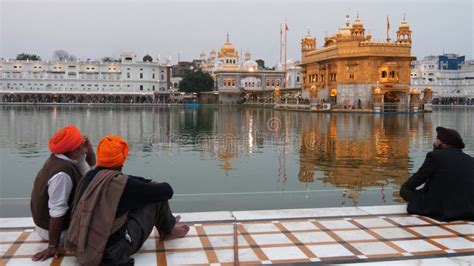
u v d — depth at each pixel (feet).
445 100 356.59
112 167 16.16
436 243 17.83
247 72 329.11
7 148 62.59
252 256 16.38
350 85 193.67
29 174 41.88
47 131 90.43
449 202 20.84
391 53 188.85
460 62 420.36
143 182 16.06
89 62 327.06
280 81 337.52
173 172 43.39
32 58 372.99
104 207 15.16
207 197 27.32
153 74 338.34
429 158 21.39
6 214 23.70
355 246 17.44
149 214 16.17
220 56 351.67
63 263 15.47
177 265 15.46
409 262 15.87
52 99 317.22
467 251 16.98
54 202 15.84
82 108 236.63
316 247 17.31
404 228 19.66
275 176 41.16
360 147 65.41
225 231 19.03
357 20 190.70
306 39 242.37
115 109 227.40
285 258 16.21
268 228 19.51
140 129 99.76
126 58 336.70
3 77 311.47
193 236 18.42
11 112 179.63
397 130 97.50
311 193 28.81
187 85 328.70
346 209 22.66
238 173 42.86
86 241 14.84
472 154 58.13
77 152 16.74
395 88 190.70
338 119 142.20
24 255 16.15
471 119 144.66
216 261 15.84
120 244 15.05
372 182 38.22
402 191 22.48
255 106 297.53
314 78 227.61
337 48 196.65
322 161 51.29
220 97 327.67
